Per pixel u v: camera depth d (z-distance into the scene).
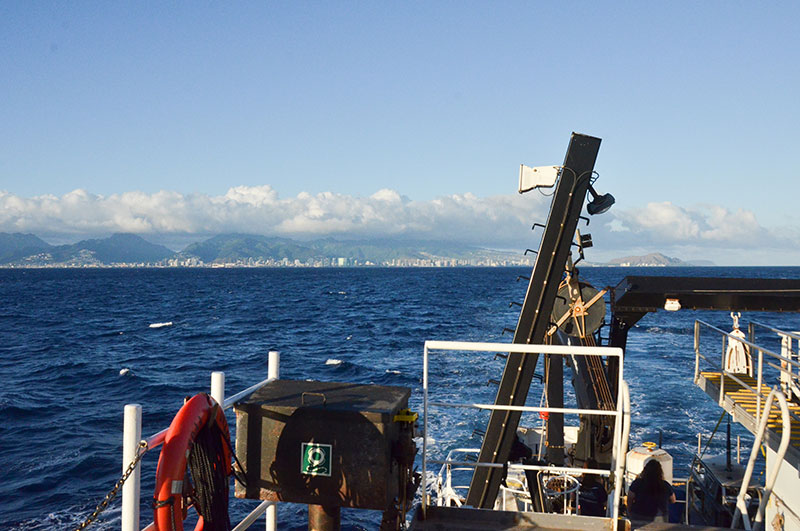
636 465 8.92
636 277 10.06
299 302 95.88
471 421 22.48
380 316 70.62
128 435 2.98
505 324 60.25
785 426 4.84
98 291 132.75
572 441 12.35
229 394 29.41
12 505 15.88
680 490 11.70
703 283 9.81
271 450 3.81
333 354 42.09
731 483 9.24
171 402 27.83
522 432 13.01
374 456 3.68
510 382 7.73
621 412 4.25
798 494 7.22
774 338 49.81
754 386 8.87
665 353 41.53
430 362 37.12
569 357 11.17
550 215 7.79
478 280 192.25
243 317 70.94
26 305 90.88
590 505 9.38
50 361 39.25
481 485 7.76
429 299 100.38
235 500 16.12
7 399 27.66
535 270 7.86
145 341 49.69
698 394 27.52
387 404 3.85
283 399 3.94
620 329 10.13
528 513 4.46
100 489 16.95
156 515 3.02
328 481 3.74
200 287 151.25
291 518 15.08
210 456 3.40
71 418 24.69
